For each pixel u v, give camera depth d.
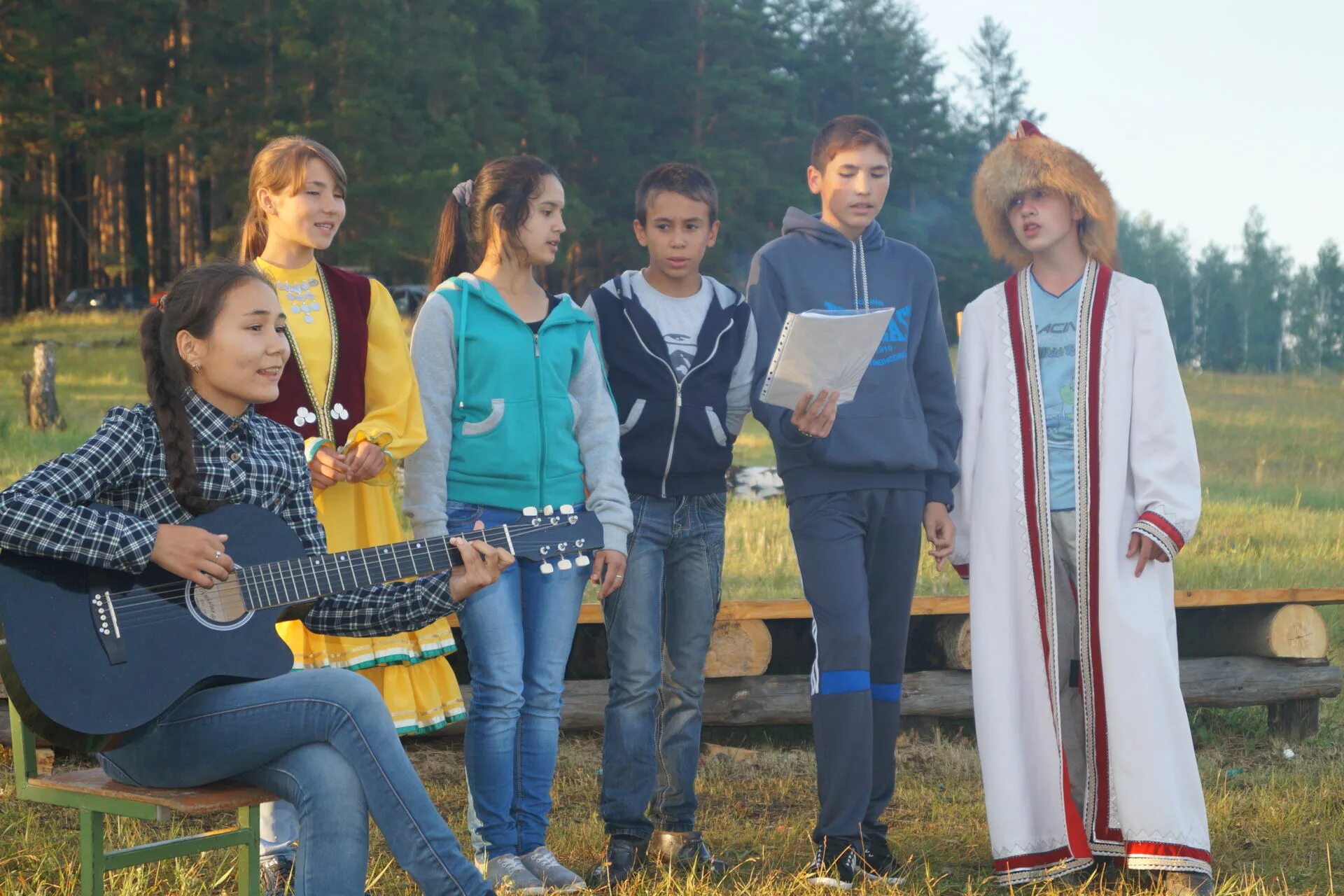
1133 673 4.04
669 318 4.23
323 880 2.91
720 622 5.50
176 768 3.03
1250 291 113.81
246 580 3.12
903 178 62.44
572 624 4.02
